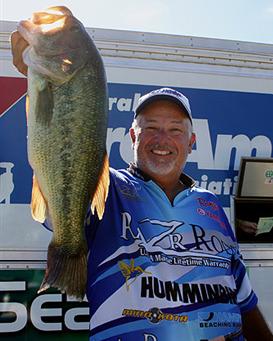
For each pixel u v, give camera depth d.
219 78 2.02
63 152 1.06
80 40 1.08
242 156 2.01
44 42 1.06
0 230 1.78
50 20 1.10
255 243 2.01
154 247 1.25
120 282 1.20
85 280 1.07
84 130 1.07
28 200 1.80
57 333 1.76
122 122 1.91
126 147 1.91
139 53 1.96
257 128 2.04
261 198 2.02
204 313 1.24
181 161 1.34
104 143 1.09
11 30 1.85
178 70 1.98
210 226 1.34
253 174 2.01
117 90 1.92
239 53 2.05
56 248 1.07
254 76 2.06
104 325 1.18
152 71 1.96
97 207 1.10
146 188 1.31
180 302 1.22
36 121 1.05
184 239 1.29
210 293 1.26
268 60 2.08
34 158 1.05
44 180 1.06
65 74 1.05
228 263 1.33
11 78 1.83
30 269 1.78
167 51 1.98
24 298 1.76
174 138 1.33
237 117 2.02
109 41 1.94
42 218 1.08
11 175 1.80
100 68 1.09
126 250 1.22
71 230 1.08
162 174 1.32
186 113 1.35
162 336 1.18
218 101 2.01
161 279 1.22
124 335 1.17
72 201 1.07
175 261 1.25
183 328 1.20
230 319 1.27
